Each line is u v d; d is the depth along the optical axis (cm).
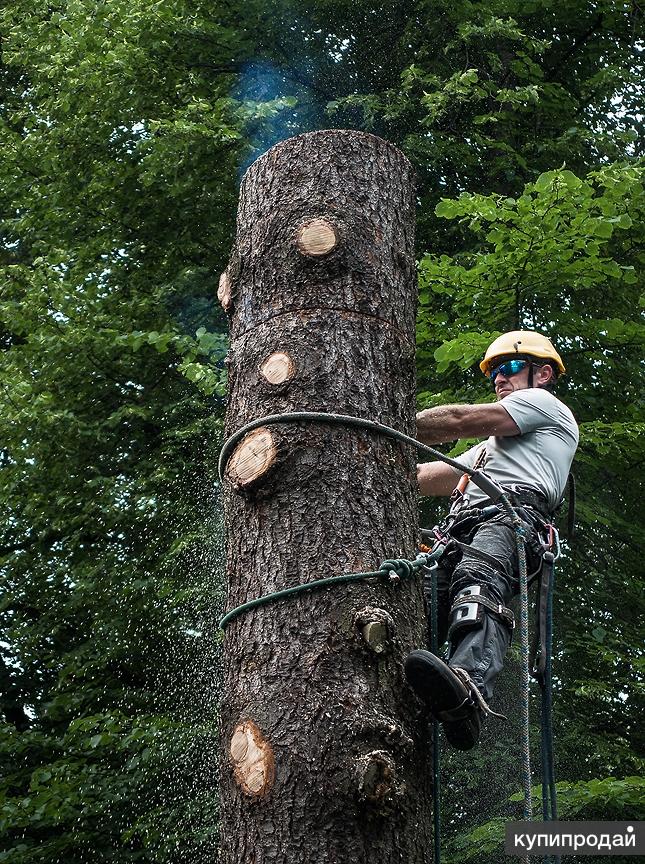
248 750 293
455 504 405
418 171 1056
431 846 301
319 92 1096
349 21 1105
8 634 1014
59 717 946
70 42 1061
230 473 333
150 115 1050
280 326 346
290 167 370
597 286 967
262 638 307
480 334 785
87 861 855
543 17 1104
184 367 855
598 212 855
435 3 1067
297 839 281
